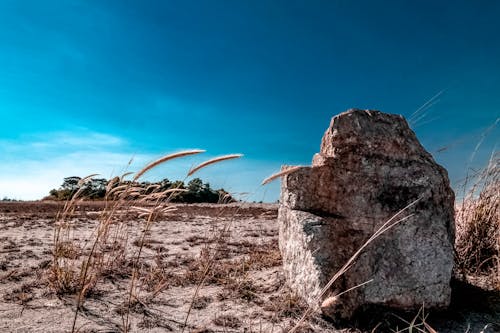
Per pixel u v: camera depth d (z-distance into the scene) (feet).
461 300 11.79
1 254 16.37
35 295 11.63
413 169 12.01
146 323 10.06
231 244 20.31
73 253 15.23
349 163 12.01
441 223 11.59
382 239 11.24
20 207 41.01
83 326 9.66
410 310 10.72
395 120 12.68
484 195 15.46
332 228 11.35
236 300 11.81
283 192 13.88
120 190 10.28
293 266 12.11
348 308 10.28
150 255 17.21
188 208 44.45
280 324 10.11
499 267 12.96
